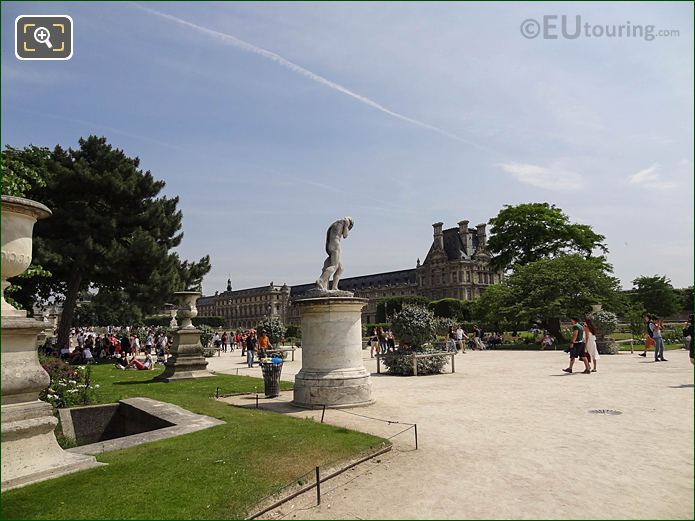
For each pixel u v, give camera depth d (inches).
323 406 426.6
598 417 367.2
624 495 211.5
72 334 2753.4
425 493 225.6
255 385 648.4
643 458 261.9
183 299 797.2
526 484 230.4
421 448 300.7
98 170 1390.3
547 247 2130.9
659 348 812.6
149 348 1071.0
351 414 412.5
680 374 613.0
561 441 303.0
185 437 313.1
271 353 1231.5
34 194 1278.3
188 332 784.9
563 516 192.2
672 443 289.6
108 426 440.5
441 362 765.9
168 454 274.8
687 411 378.9
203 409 430.9
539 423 356.2
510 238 2151.8
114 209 1413.6
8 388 241.8
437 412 413.7
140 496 216.4
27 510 201.5
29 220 261.7
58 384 458.0
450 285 5310.0
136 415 421.4
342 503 219.9
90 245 1262.3
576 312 1465.3
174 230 1573.6
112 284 1438.2
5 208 248.4
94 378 782.5
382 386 609.3
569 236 2074.3
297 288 7824.8
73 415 423.8
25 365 254.2
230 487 227.3
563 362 888.3
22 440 242.7
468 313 3698.3
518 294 1603.1
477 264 5344.5
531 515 194.5
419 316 800.3
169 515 198.2
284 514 210.7
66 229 1321.4
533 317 1547.7
